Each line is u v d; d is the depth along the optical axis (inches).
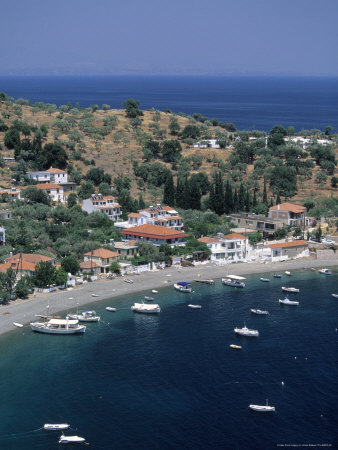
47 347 5423.2
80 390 4648.1
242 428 4128.9
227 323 6067.9
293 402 4463.6
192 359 5196.9
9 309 6254.9
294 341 5600.4
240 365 5073.8
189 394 4579.2
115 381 4793.3
